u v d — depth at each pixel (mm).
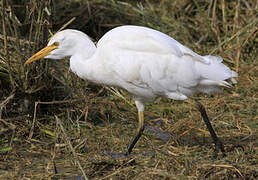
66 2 15008
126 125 11008
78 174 8695
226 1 15789
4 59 10555
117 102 11930
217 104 11906
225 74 9141
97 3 15328
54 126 10438
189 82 9102
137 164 8945
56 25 14422
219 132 10711
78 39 9141
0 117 9703
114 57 9008
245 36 14148
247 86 12555
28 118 10414
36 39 10328
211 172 8500
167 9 16141
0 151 9258
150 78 9086
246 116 11273
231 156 9117
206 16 15016
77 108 11086
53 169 8820
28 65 10281
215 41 14633
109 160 8984
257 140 10266
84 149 9703
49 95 10789
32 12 10336
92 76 9344
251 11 14883
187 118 11336
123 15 15367
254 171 8492
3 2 9930
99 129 10703
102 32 14945
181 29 15086
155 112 11766
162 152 9312
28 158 9297
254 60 13562
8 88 10664
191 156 9328
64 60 12680
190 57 9125
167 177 8266
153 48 8992
